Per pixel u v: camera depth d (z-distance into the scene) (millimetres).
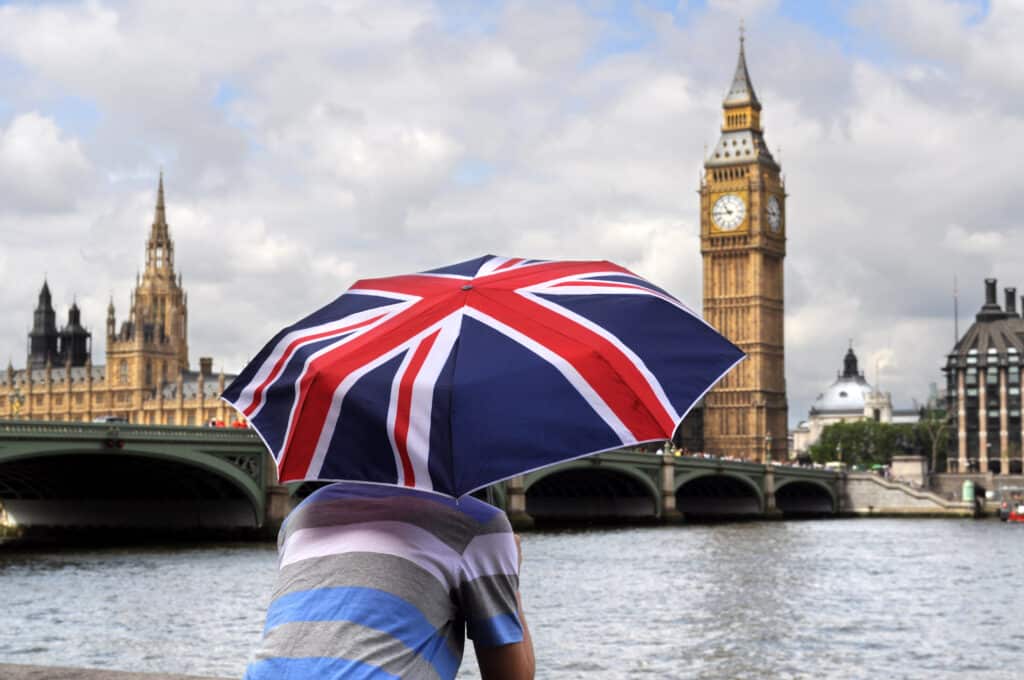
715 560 86375
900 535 129375
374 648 6094
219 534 101125
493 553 6496
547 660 41594
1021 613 56000
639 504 153000
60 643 43688
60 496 110188
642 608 55938
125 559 78500
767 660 42344
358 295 7383
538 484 145750
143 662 40188
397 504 6445
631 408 6449
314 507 6582
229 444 93500
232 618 49812
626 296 6988
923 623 52281
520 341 6613
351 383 6441
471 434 6246
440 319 6793
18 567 72312
